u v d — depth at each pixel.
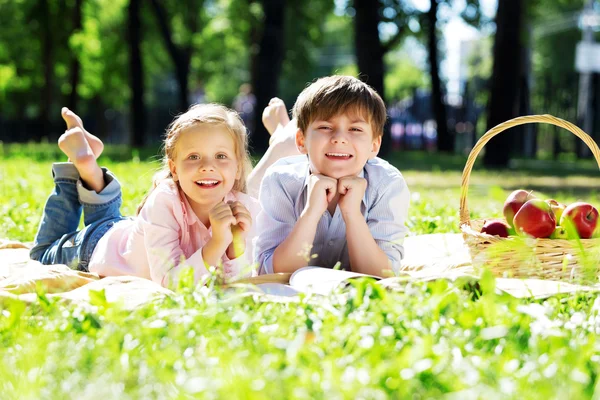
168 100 49.97
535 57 44.28
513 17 16.84
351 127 4.00
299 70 31.42
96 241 4.35
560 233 3.96
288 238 3.96
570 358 2.29
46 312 2.96
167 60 36.12
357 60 17.61
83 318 2.74
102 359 2.29
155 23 29.64
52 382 2.15
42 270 3.96
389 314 2.71
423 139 32.53
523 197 4.24
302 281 3.61
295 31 29.81
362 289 2.99
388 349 2.39
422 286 3.09
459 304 2.90
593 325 2.80
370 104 4.05
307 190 4.18
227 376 2.13
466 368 2.14
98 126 38.75
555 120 4.11
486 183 12.74
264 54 19.58
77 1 27.86
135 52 26.34
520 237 3.87
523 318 2.73
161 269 3.79
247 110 44.56
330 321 2.71
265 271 4.16
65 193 4.54
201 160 3.90
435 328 2.57
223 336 2.52
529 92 26.91
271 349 2.43
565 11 42.09
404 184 4.29
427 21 24.48
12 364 2.32
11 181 8.42
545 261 3.82
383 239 4.21
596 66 25.48
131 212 6.18
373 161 4.41
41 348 2.45
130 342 2.44
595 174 15.98
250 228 3.92
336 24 52.44
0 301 3.09
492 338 2.51
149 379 2.14
